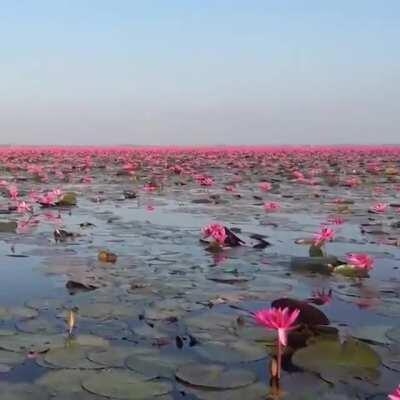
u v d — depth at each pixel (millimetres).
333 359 2922
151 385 2631
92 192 13023
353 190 14359
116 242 6531
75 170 21312
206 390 2596
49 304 3943
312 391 2611
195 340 3246
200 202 11047
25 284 4551
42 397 2500
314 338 3203
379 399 2549
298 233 7395
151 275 4871
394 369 2867
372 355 2902
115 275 4855
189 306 3951
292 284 4695
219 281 4715
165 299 4113
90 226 7777
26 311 3760
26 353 3002
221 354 3033
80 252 5906
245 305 4039
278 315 2709
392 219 8852
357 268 5027
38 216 8812
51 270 5008
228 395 2549
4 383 2633
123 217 8781
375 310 4008
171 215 9078
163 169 22281
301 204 10875
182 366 2857
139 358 2949
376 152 46344
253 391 2594
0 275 4844
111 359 2932
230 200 11531
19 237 6820
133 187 14602
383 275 5098
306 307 3346
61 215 8977
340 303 4180
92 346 3111
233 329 3439
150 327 3484
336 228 7898
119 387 2607
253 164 26891
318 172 20812
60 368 2803
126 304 3969
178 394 2555
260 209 9984
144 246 6297
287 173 20578
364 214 9438
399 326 3625
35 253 5824
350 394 2590
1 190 13258
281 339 2715
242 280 4766
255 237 6867
